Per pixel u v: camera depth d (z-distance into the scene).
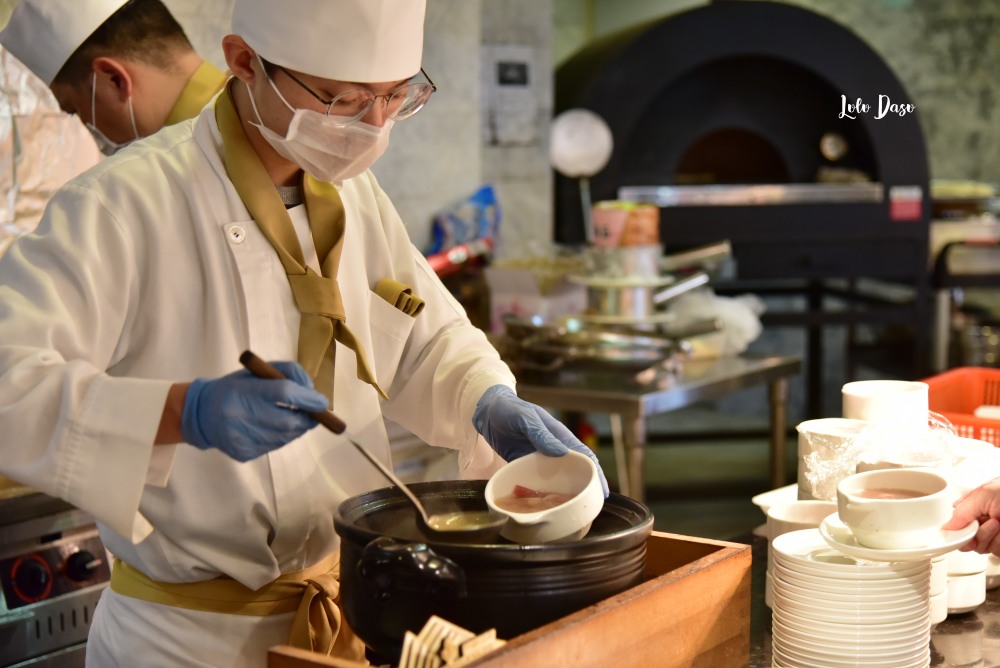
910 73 6.62
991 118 6.68
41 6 2.14
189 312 1.51
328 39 1.44
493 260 4.35
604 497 1.40
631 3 6.35
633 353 3.61
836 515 1.55
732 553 1.40
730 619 1.41
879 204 5.25
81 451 1.27
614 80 5.01
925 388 1.77
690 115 5.45
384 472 1.27
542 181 4.89
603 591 1.25
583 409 3.48
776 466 4.12
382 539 1.20
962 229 5.42
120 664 1.56
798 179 5.61
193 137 1.58
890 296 6.39
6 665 2.12
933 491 1.41
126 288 1.46
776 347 6.80
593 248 3.88
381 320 1.70
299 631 1.51
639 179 5.45
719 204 5.18
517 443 1.55
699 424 6.59
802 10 5.06
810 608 1.40
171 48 2.18
